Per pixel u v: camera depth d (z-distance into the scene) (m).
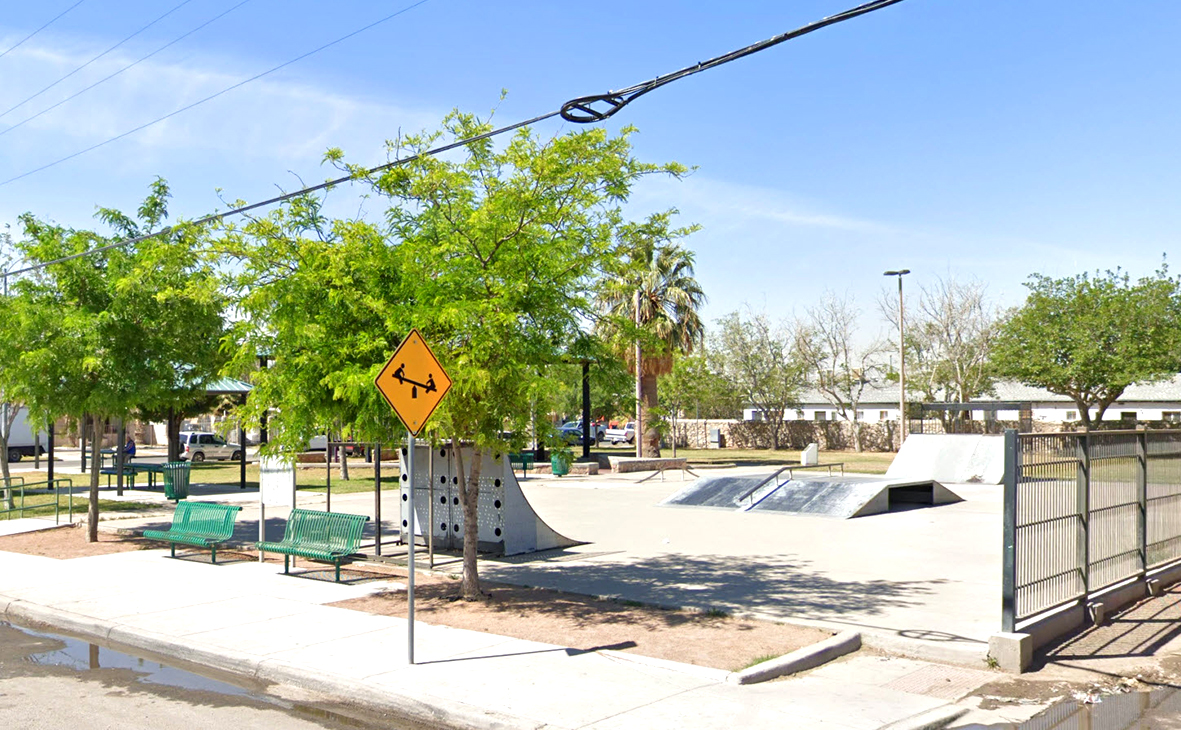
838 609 10.62
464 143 10.76
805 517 20.53
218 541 14.66
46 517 21.81
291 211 11.49
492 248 10.55
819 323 58.84
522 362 10.53
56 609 11.04
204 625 10.11
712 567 13.80
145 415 37.09
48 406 16.56
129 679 8.41
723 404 61.94
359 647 9.05
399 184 10.68
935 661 8.70
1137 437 11.30
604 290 11.48
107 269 16.86
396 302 10.96
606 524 19.62
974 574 13.06
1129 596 10.80
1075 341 40.47
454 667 8.27
